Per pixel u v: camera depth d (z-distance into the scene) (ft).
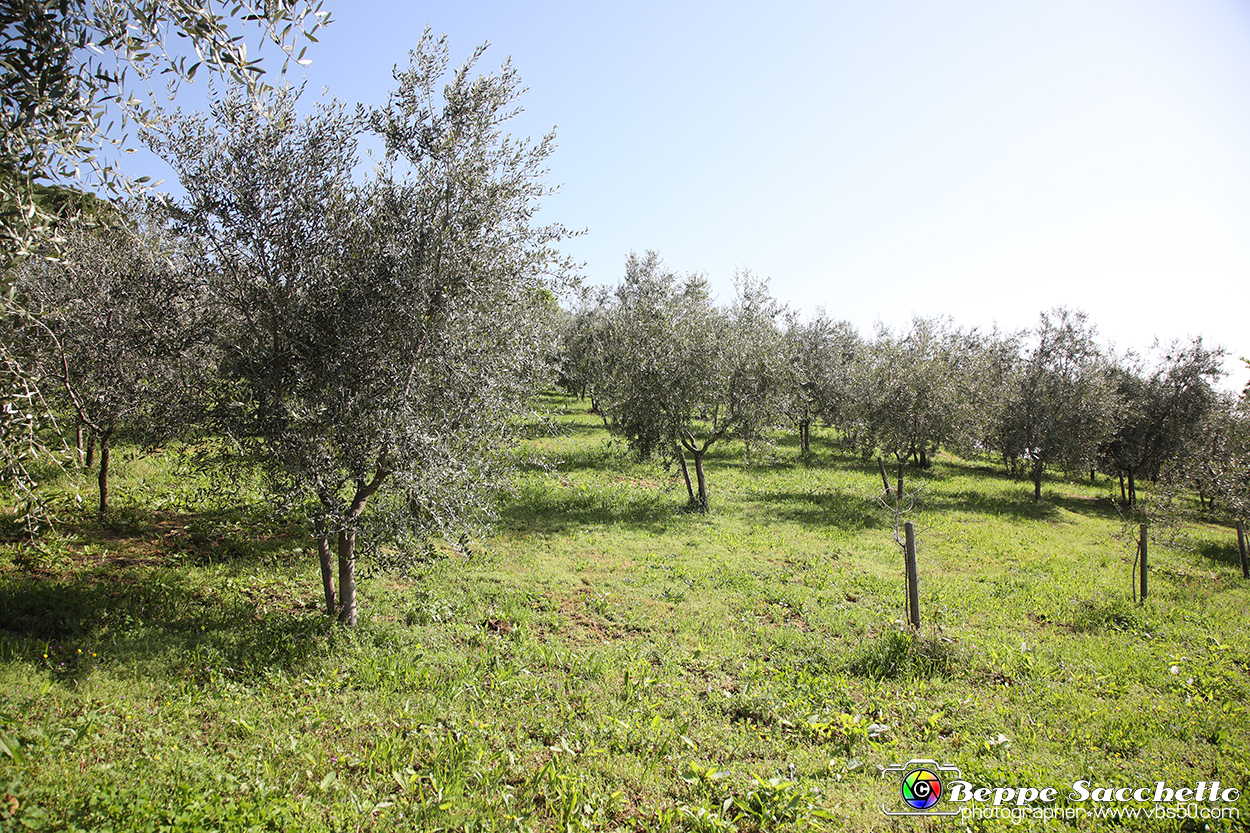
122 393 30.27
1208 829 14.87
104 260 28.37
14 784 12.07
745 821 15.15
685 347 53.11
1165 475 44.42
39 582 23.89
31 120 12.12
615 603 30.60
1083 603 34.09
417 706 19.11
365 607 26.91
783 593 33.32
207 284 21.75
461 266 22.57
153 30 12.70
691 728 19.21
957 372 71.56
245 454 22.04
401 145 23.79
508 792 15.19
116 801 12.63
